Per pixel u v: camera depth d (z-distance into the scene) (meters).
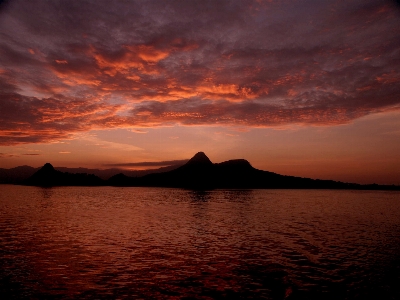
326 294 16.92
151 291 16.89
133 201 81.44
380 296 16.75
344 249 27.70
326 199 107.62
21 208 60.00
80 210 57.38
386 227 41.81
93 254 24.47
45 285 17.53
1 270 20.11
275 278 19.39
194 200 87.00
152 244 28.42
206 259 23.55
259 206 72.12
